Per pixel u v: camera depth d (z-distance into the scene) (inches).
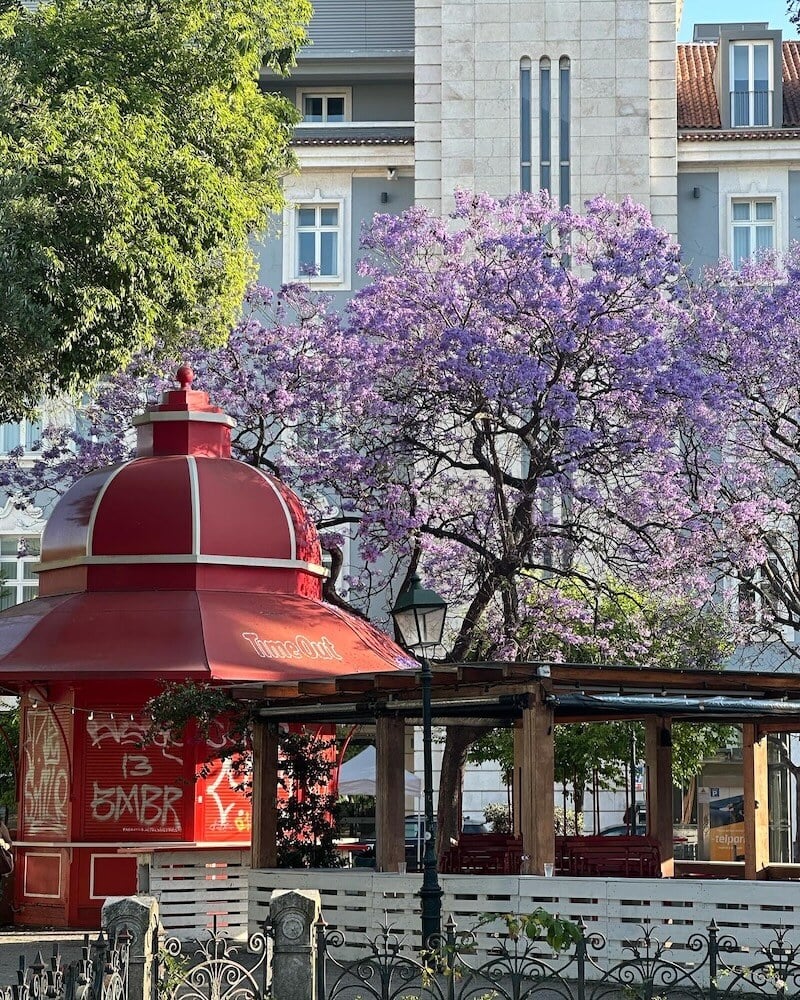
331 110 1595.7
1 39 809.5
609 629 1017.5
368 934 657.0
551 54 1448.1
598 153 1439.5
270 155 914.7
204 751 842.2
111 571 865.5
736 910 578.9
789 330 1010.7
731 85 1510.8
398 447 954.1
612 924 596.7
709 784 1462.8
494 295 924.6
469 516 960.9
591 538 999.6
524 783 634.2
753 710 697.6
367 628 914.1
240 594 869.2
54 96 795.4
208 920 782.5
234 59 860.6
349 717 733.9
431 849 587.5
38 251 738.8
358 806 1250.6
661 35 1453.0
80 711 843.4
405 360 940.6
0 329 759.1
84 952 385.1
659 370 912.9
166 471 888.9
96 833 837.2
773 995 531.2
